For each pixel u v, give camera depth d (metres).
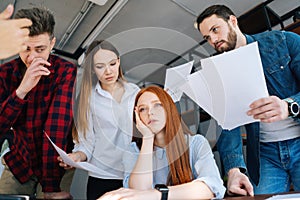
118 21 2.57
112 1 2.36
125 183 0.91
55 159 1.17
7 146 1.30
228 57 0.87
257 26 2.20
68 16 2.46
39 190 1.27
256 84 0.96
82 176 1.33
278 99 1.06
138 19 2.59
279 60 1.34
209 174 0.92
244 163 1.28
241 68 0.91
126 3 2.39
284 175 1.36
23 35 0.71
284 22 2.53
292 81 1.33
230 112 0.99
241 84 0.93
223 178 1.25
